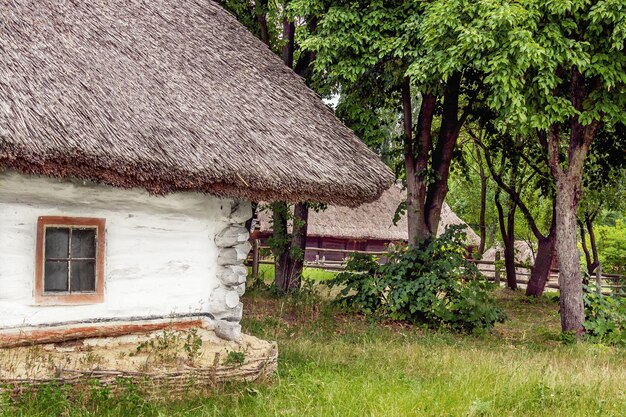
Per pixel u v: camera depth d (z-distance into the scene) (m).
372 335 10.22
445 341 10.07
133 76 6.99
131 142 5.92
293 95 8.73
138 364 6.24
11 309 6.15
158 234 7.16
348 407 5.85
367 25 11.12
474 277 11.98
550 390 6.56
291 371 6.96
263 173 6.73
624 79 9.60
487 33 9.29
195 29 9.01
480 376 7.07
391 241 27.67
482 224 21.81
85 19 7.57
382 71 11.96
